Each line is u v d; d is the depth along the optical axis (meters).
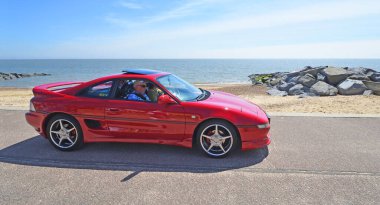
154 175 3.83
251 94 16.25
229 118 4.24
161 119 4.41
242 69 91.75
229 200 3.14
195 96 4.79
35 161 4.37
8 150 4.87
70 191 3.39
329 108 9.18
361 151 4.62
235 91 18.53
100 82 4.77
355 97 11.59
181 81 5.29
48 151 4.82
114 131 4.62
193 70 82.75
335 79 14.58
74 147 4.77
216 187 3.46
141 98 4.58
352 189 3.36
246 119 4.25
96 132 4.70
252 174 3.82
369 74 16.56
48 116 4.83
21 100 14.96
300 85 15.13
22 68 111.69
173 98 4.43
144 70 5.13
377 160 4.24
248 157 4.43
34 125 4.92
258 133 4.30
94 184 3.57
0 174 3.90
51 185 3.56
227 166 4.10
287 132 5.71
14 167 4.15
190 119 4.32
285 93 14.93
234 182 3.59
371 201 3.09
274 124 6.34
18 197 3.27
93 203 3.12
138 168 4.07
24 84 40.75
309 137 5.39
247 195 3.25
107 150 4.82
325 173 3.81
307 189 3.37
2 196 3.29
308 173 3.82
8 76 54.38
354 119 6.76
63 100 4.75
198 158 4.42
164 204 3.07
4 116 7.41
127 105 4.51
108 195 3.29
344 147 4.82
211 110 4.28
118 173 3.90
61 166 4.17
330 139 5.25
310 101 10.94
